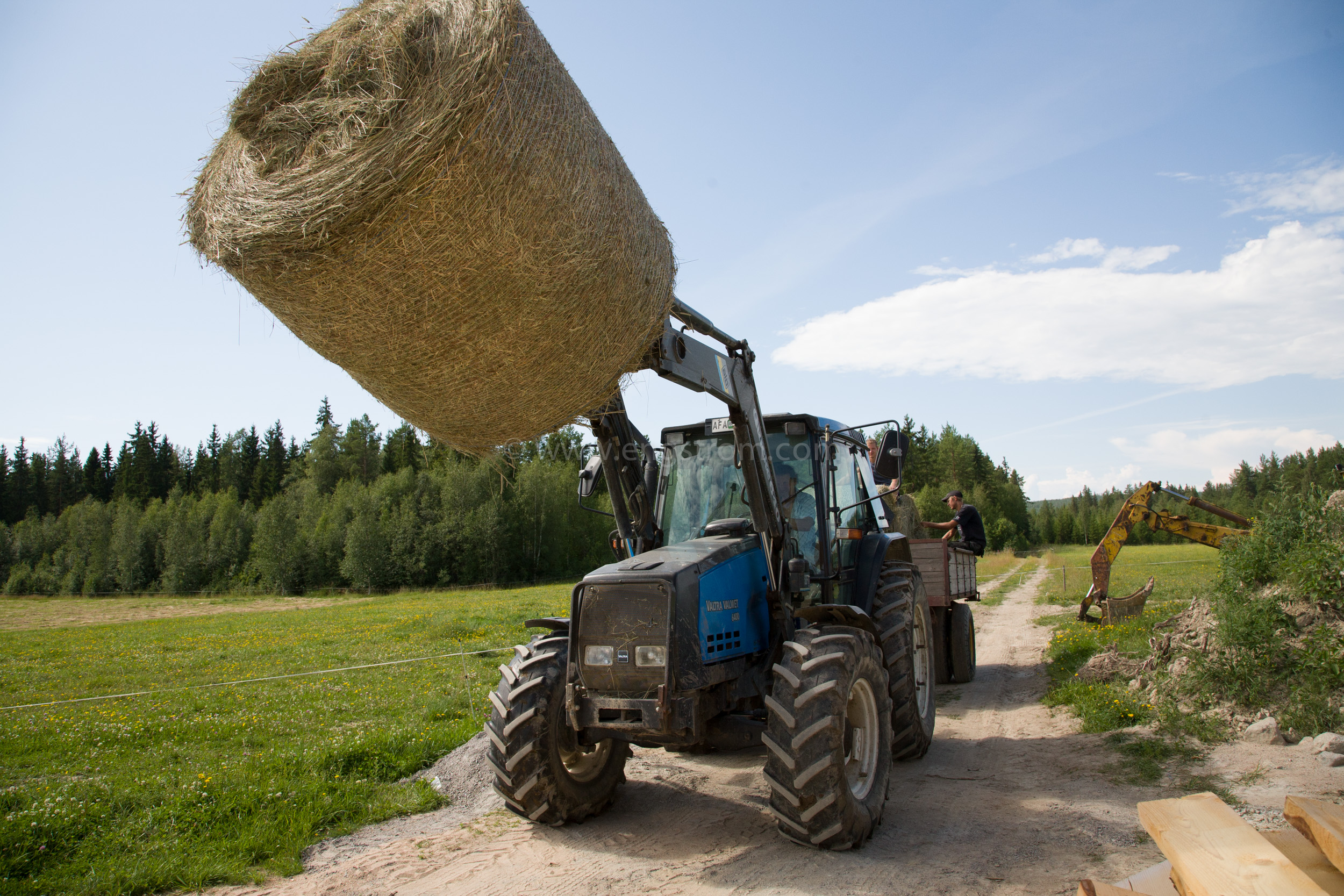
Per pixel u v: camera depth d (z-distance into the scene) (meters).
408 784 4.94
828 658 3.71
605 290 2.82
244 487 85.31
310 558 48.25
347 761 5.25
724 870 3.46
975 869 3.34
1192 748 4.75
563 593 31.53
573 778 4.18
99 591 57.50
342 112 2.34
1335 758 4.23
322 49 2.53
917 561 7.89
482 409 2.98
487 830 4.12
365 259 2.34
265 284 2.48
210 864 3.57
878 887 3.20
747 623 4.18
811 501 5.00
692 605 3.79
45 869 3.56
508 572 45.50
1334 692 4.87
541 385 2.93
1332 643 5.02
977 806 4.20
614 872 3.50
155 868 3.50
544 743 4.01
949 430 69.62
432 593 41.03
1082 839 3.61
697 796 4.61
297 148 2.42
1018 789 4.46
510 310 2.60
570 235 2.60
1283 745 4.62
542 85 2.54
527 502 46.59
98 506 65.31
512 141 2.37
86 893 3.29
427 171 2.23
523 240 2.47
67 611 37.97
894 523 9.16
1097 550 11.59
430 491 48.09
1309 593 5.45
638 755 5.58
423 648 12.79
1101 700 5.88
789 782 3.52
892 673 4.98
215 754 6.02
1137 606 10.97
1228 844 1.96
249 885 3.45
